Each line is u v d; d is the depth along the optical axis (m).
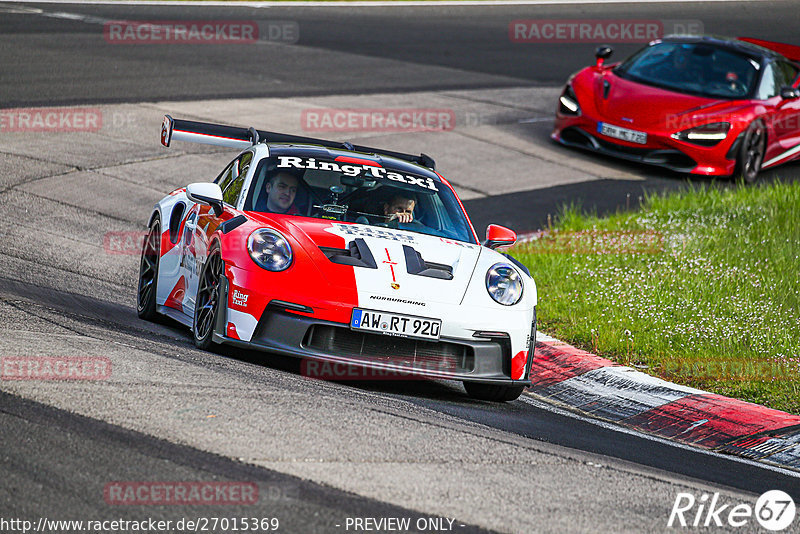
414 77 68.69
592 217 41.72
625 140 51.41
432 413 19.77
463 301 21.89
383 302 21.11
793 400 23.98
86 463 14.15
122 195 40.12
